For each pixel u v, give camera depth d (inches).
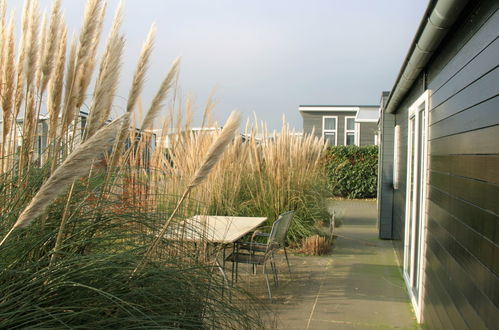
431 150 143.3
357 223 394.0
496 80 74.4
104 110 84.6
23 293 66.6
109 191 90.8
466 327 89.7
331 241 286.7
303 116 876.0
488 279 75.1
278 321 149.0
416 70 152.3
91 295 74.3
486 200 77.9
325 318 154.5
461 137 99.8
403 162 237.8
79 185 86.2
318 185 314.0
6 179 84.9
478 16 88.6
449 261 108.4
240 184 262.2
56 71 90.2
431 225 138.3
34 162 90.1
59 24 90.9
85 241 80.8
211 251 134.7
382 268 229.9
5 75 92.7
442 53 126.2
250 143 279.9
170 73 94.2
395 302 174.4
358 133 826.2
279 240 191.2
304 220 278.5
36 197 53.5
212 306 88.6
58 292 71.7
